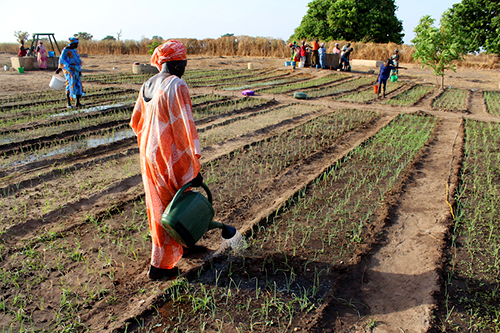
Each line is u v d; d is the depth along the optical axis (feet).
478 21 107.86
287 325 9.50
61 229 13.70
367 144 24.66
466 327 9.47
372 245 13.04
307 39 139.95
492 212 15.34
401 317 9.78
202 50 124.26
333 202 16.40
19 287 10.71
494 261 12.22
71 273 11.39
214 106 36.78
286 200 16.21
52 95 41.22
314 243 13.20
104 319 9.62
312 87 52.16
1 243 12.76
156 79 10.42
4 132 25.76
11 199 15.99
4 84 49.14
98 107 34.76
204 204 10.48
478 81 65.46
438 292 10.55
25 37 128.88
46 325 9.41
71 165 19.80
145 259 12.16
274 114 33.88
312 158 22.03
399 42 139.44
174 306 10.15
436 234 13.65
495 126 30.50
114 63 88.99
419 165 21.01
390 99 43.09
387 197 16.75
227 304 10.23
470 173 19.86
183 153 10.36
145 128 10.43
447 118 33.35
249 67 76.89
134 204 15.56
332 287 10.88
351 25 130.72
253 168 20.34
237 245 12.73
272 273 11.53
